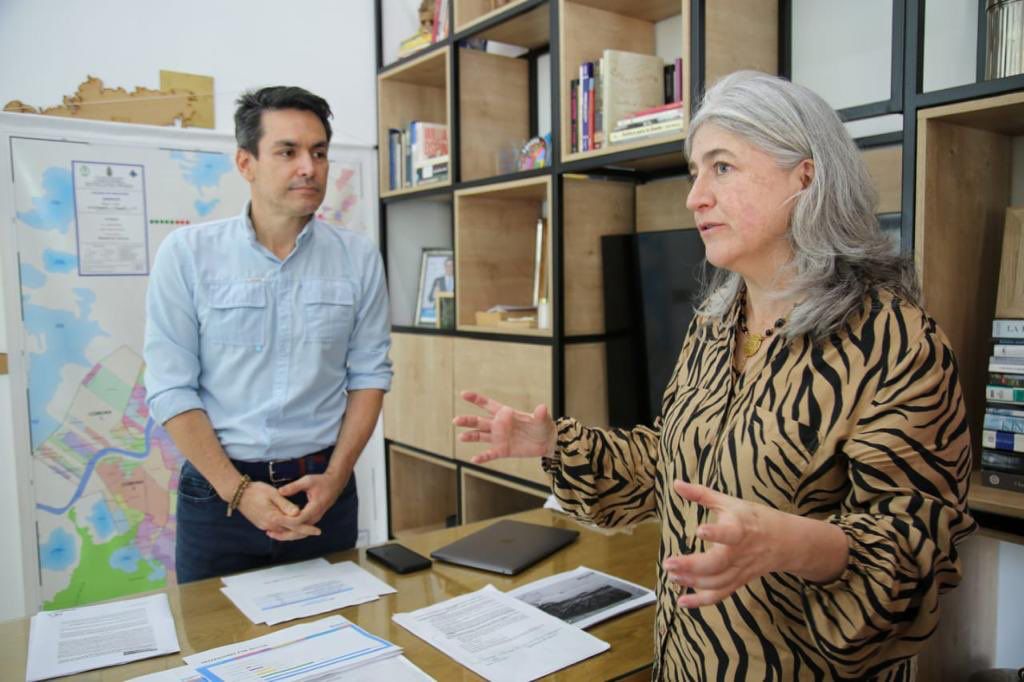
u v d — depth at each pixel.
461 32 2.82
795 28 2.17
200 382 1.75
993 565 1.85
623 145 2.16
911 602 0.77
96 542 2.82
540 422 1.18
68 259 2.75
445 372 3.01
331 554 1.59
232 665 1.08
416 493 3.54
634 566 1.50
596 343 2.55
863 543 0.78
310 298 1.78
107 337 2.83
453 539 1.65
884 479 0.83
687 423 1.04
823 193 0.90
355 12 3.44
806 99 0.93
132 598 1.34
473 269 2.94
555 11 2.38
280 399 1.74
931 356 0.85
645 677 1.11
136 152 2.87
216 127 3.09
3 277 2.66
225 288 1.72
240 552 1.70
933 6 1.88
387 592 1.36
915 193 1.51
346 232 1.93
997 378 1.50
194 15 3.02
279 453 1.73
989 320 1.66
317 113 1.74
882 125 2.00
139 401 2.88
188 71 3.02
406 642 1.17
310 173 1.69
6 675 1.07
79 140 2.76
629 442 1.26
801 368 0.91
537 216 3.10
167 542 2.94
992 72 1.53
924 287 1.51
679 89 2.16
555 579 1.42
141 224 2.89
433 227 3.63
